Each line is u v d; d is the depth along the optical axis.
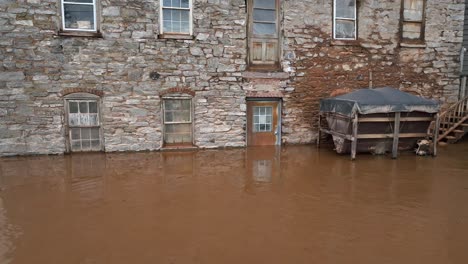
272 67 10.28
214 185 6.70
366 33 10.64
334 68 10.50
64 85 8.71
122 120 9.17
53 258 3.98
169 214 5.26
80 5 8.70
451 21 11.24
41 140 8.77
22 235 4.54
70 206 5.55
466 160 8.68
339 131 9.25
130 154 9.12
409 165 8.22
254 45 10.12
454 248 4.29
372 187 6.61
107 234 4.58
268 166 8.14
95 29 8.82
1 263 3.86
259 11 10.06
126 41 8.96
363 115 8.53
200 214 5.27
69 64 8.69
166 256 4.04
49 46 8.53
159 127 9.42
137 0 8.93
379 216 5.25
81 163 8.20
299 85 10.32
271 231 4.71
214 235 4.58
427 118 8.94
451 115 11.22
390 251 4.20
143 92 9.20
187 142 9.82
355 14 10.55
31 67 8.49
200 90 9.61
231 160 8.70
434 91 11.38
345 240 4.48
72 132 8.98
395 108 8.54
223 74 9.72
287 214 5.30
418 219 5.15
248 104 10.23
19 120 8.57
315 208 5.55
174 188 6.50
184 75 9.45
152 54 9.16
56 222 4.95
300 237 4.55
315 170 7.79
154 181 6.92
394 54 10.92
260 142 10.43
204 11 9.39
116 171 7.58
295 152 9.61
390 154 9.32
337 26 10.48
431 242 4.44
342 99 8.99
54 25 8.52
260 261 3.95
